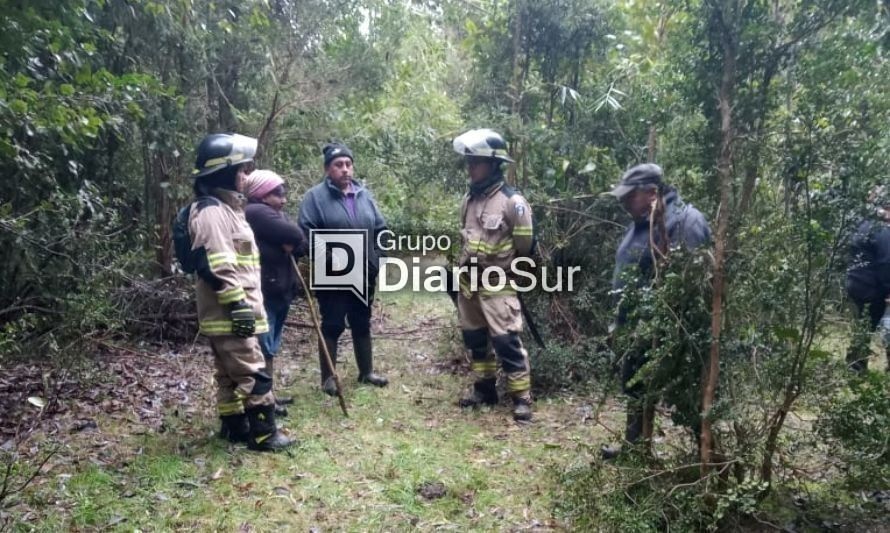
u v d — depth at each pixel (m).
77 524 2.93
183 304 6.02
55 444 3.69
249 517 3.06
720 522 2.88
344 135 7.45
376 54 7.32
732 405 2.77
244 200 4.08
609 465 3.10
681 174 3.09
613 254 5.33
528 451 3.84
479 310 4.55
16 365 4.70
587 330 5.35
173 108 5.75
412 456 3.74
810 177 2.77
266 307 4.35
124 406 4.36
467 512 3.16
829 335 2.88
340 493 3.30
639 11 4.80
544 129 5.26
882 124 2.66
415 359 5.77
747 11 2.80
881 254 4.41
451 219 5.79
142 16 5.45
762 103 2.83
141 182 6.32
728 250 2.78
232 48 6.39
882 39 2.65
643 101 4.54
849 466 2.81
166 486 3.31
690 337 2.79
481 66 5.74
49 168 4.76
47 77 4.48
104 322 4.87
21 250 4.63
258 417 3.74
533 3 5.36
